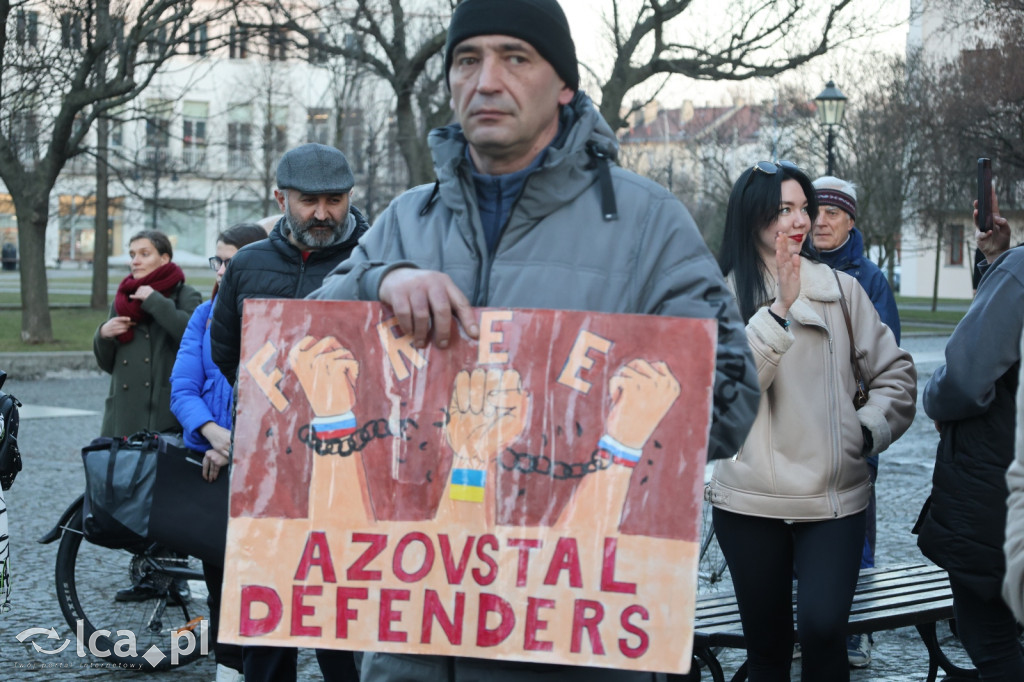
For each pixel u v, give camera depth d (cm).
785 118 3412
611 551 198
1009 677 328
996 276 315
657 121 4691
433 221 228
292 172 367
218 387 420
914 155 3055
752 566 339
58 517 758
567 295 212
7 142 1989
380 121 2912
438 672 212
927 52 2719
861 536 335
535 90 212
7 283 4703
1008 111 2230
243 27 1805
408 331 203
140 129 3966
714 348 199
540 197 214
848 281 354
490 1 210
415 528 203
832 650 320
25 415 1287
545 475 201
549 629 198
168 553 521
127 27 1952
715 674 392
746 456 335
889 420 341
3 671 475
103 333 555
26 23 1831
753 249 352
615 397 201
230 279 380
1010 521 222
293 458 206
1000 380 314
